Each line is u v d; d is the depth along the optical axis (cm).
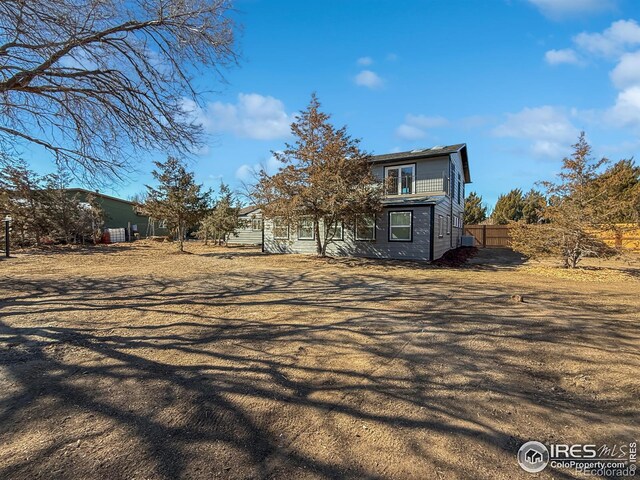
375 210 1316
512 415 247
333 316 528
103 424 230
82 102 632
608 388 290
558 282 870
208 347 388
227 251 1919
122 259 1421
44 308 567
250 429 227
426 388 290
